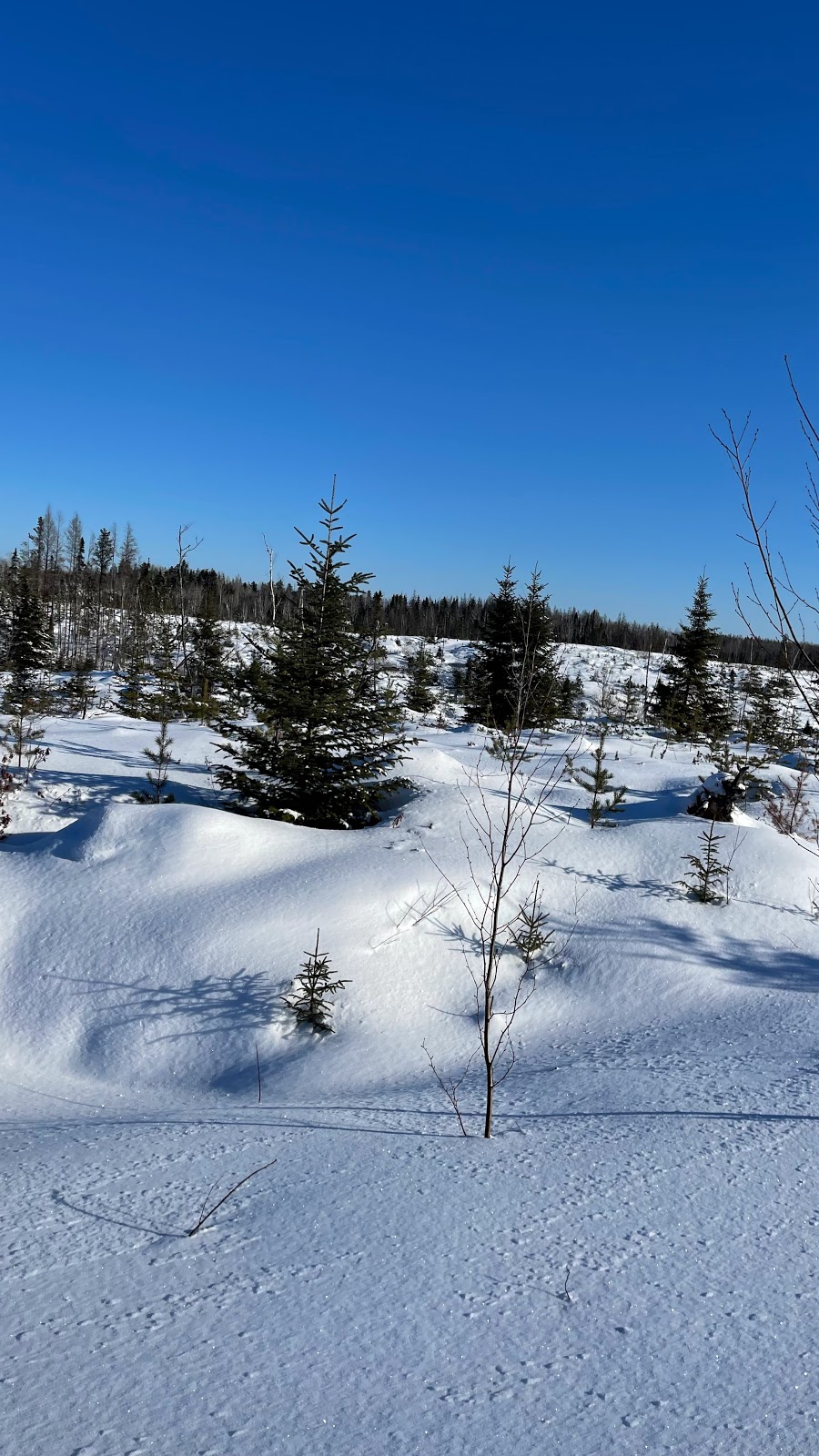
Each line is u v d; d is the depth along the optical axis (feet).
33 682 84.69
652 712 95.81
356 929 25.08
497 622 82.28
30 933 24.90
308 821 33.53
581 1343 8.15
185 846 28.12
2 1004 22.81
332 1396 7.36
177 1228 10.99
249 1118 16.52
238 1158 13.73
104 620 167.63
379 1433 6.89
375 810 34.71
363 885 26.61
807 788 46.24
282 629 33.32
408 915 26.07
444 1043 22.09
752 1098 15.37
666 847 31.60
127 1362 7.86
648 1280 9.27
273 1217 11.16
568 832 32.71
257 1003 22.52
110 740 49.32
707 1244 10.10
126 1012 22.40
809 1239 10.22
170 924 24.82
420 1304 8.81
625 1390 7.48
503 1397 7.37
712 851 29.01
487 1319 8.54
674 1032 21.39
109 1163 13.73
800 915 28.27
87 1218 11.41
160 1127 15.99
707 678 93.25
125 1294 9.20
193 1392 7.41
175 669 73.87
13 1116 17.98
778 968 25.34
